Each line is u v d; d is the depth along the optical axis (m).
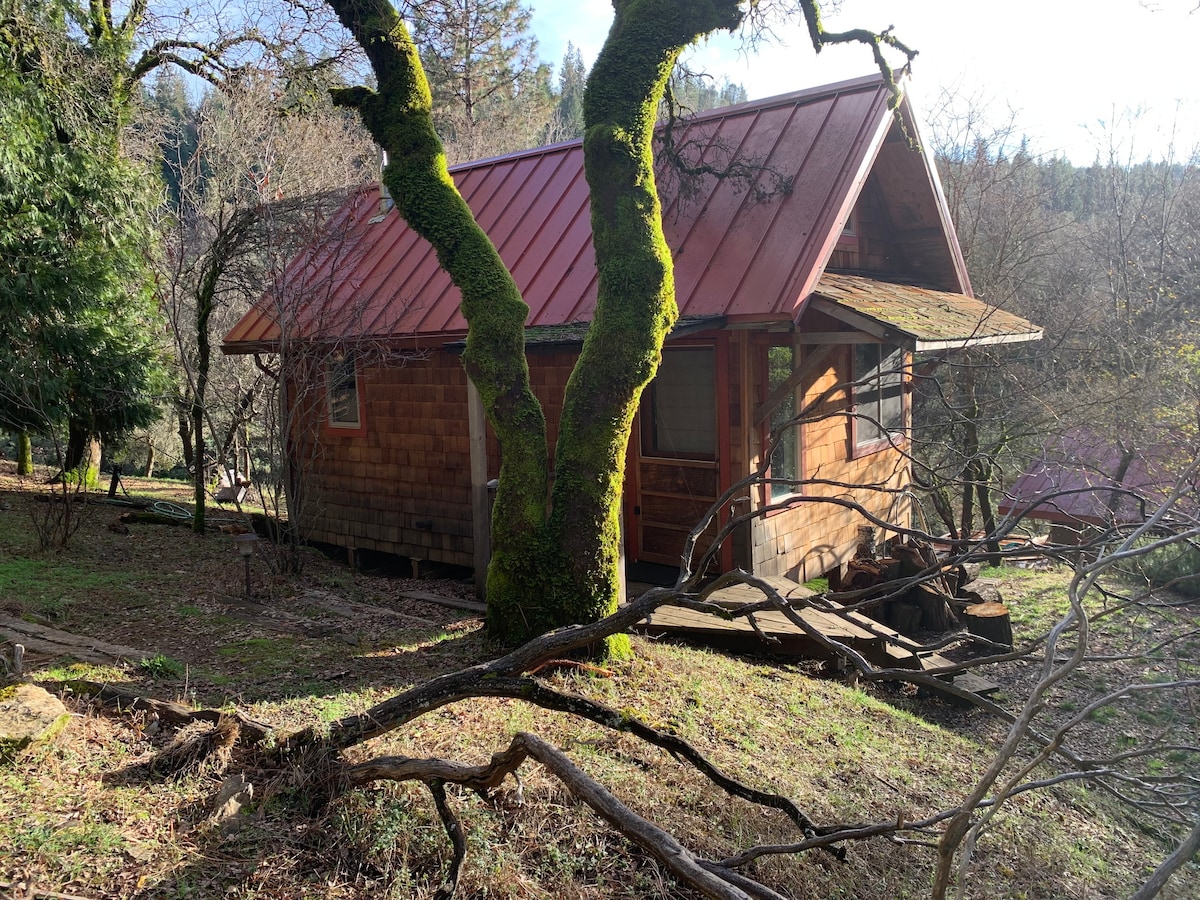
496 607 7.31
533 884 4.20
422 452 11.30
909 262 12.90
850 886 4.88
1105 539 5.52
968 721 8.54
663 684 6.96
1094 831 6.52
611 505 7.19
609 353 7.09
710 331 9.20
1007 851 5.77
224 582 9.80
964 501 13.84
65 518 11.27
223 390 17.19
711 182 9.95
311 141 23.97
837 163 9.13
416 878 4.17
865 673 4.77
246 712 5.58
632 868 4.41
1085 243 21.78
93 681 5.84
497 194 12.20
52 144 13.28
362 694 6.24
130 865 3.92
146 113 18.53
